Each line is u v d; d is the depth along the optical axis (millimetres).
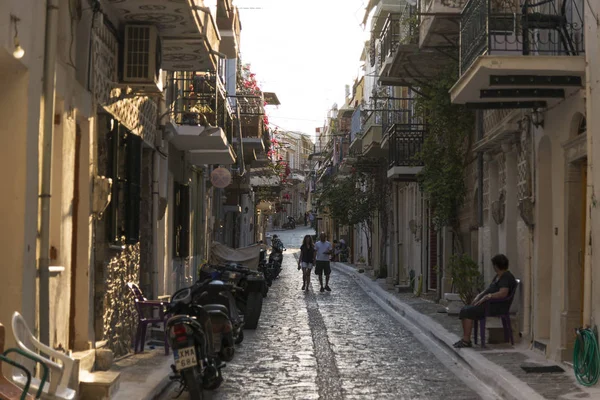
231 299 13359
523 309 13344
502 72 10562
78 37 9797
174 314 9492
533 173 12688
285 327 16922
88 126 10164
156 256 15047
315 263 28203
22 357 7277
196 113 18016
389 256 33875
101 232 10766
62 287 9070
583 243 11148
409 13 21266
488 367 10938
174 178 19359
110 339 11281
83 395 8500
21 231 7504
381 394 9844
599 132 9539
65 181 9172
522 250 13773
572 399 8766
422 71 20750
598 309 9547
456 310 18312
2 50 6969
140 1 10609
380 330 16703
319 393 9867
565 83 10711
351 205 39562
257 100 35250
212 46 12992
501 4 12648
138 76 11422
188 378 8617
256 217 65188
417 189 26812
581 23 10734
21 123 7562
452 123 18656
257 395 9734
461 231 20281
